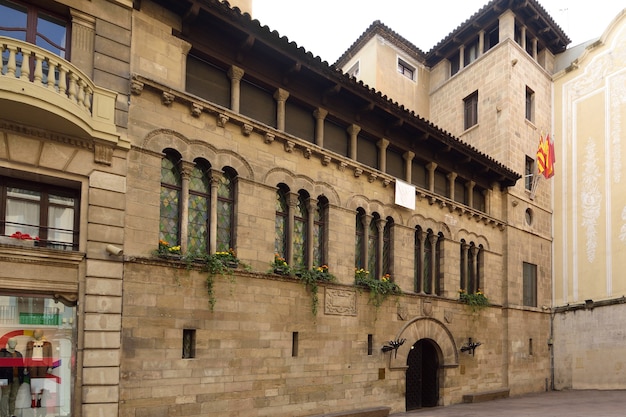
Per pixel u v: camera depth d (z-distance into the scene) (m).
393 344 16.22
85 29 11.05
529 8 24.77
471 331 19.89
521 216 23.50
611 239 23.41
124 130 11.20
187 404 11.44
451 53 27.80
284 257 14.19
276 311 13.45
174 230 12.11
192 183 12.60
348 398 14.94
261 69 14.14
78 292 10.26
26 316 9.82
